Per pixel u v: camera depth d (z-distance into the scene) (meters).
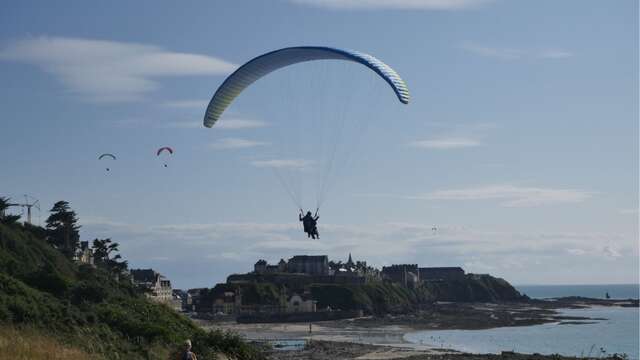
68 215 137.25
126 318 61.25
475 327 189.25
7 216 104.38
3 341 41.75
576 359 95.88
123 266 165.25
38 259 97.38
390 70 50.25
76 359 41.47
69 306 58.91
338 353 111.75
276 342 138.38
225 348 62.03
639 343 140.88
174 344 58.25
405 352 113.50
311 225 45.91
